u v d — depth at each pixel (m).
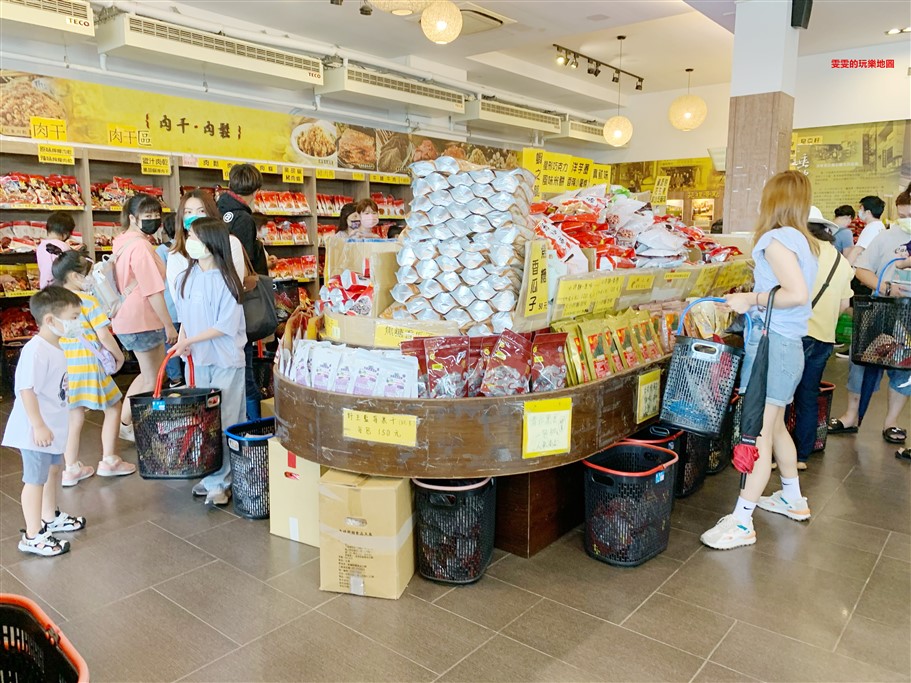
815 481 3.62
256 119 7.36
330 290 2.81
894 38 8.01
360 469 2.42
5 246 5.51
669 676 1.99
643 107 12.46
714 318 3.71
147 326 3.94
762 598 2.43
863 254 4.39
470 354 2.40
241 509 3.13
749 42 5.70
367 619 2.28
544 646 2.13
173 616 2.30
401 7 4.82
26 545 2.77
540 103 11.19
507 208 2.40
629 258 3.19
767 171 5.71
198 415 3.10
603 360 2.70
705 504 3.33
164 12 5.96
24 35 5.40
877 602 2.40
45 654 1.32
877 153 8.98
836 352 7.46
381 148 8.92
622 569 2.64
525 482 2.68
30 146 5.44
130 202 3.92
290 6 6.63
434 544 2.48
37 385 2.68
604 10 6.84
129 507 3.25
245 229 3.77
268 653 2.10
